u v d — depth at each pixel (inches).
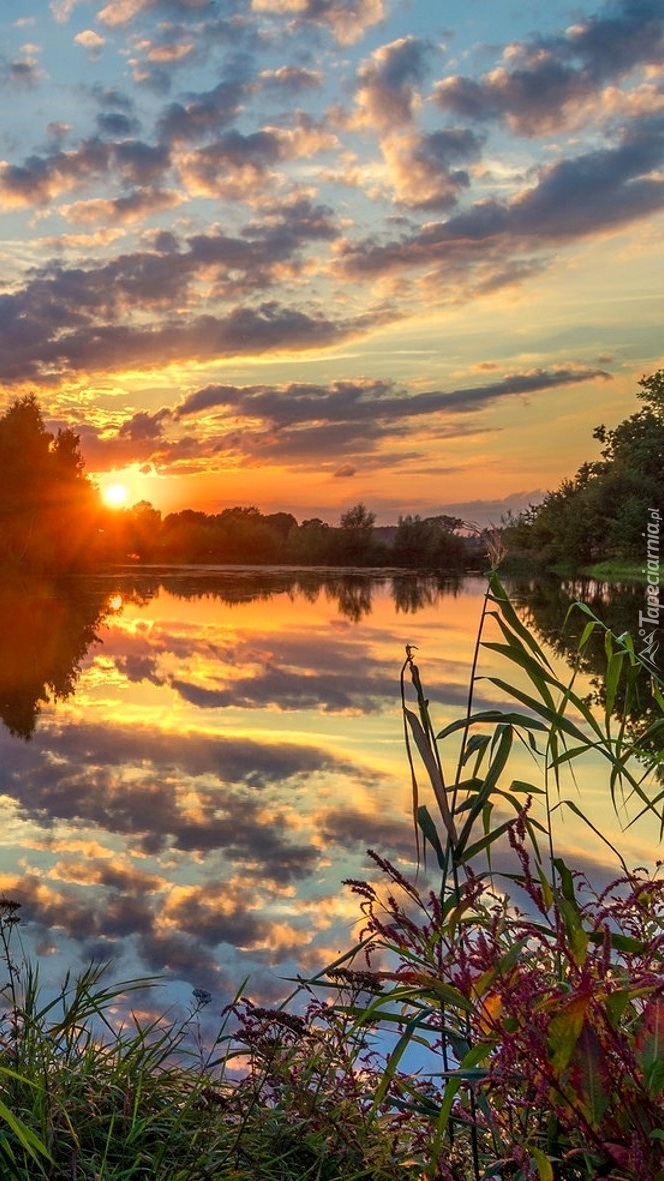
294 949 137.8
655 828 196.4
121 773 265.7
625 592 1262.3
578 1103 49.7
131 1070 81.4
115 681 463.8
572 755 66.3
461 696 392.5
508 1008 52.0
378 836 199.2
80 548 2126.0
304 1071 74.7
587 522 1921.8
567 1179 57.4
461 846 62.8
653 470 1905.8
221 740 313.1
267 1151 71.7
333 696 406.9
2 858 187.0
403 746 298.7
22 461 1878.7
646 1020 48.4
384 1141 69.8
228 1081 87.3
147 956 135.8
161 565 2746.1
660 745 201.5
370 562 2856.8
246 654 582.2
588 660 501.0
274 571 2409.0
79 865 182.4
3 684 453.7
